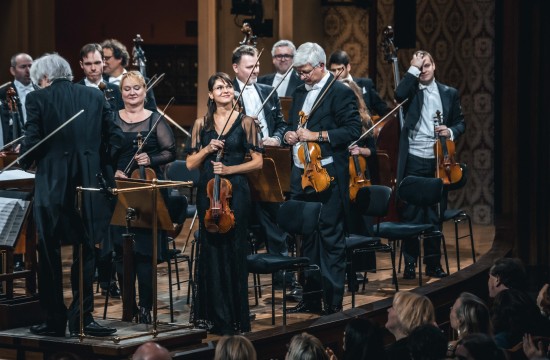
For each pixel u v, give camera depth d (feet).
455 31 63.93
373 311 36.94
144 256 35.22
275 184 35.37
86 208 31.76
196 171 41.39
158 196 32.89
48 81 31.96
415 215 43.80
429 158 44.50
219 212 33.50
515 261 34.99
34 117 31.48
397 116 48.98
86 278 32.17
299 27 63.62
